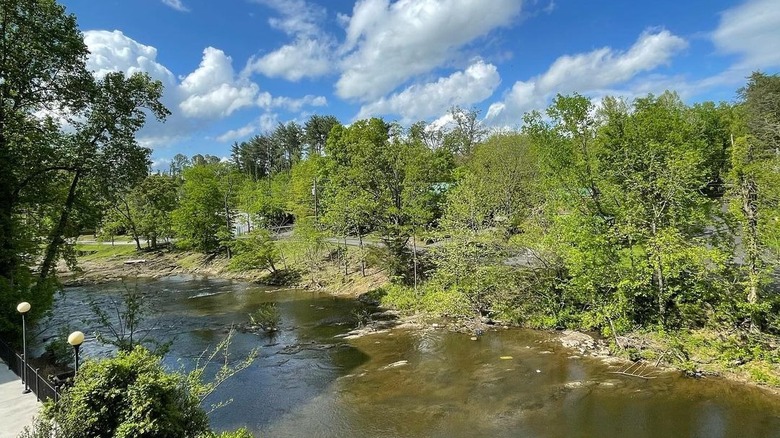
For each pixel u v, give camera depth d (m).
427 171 33.72
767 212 17.31
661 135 25.12
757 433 13.35
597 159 23.42
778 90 53.50
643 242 20.45
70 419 7.86
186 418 9.52
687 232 20.83
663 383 16.94
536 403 15.97
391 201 33.72
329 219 38.81
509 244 26.73
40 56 24.27
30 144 24.28
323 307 33.19
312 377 19.50
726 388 16.19
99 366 8.66
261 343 24.77
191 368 21.03
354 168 35.16
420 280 33.06
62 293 25.55
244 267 46.06
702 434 13.50
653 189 20.70
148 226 68.12
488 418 15.10
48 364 19.55
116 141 27.55
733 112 47.34
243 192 69.44
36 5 23.94
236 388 18.56
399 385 18.17
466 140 70.56
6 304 20.73
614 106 26.34
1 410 12.80
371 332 25.88
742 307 18.06
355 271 40.84
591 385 17.14
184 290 43.31
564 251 22.95
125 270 58.16
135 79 27.80
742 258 19.94
